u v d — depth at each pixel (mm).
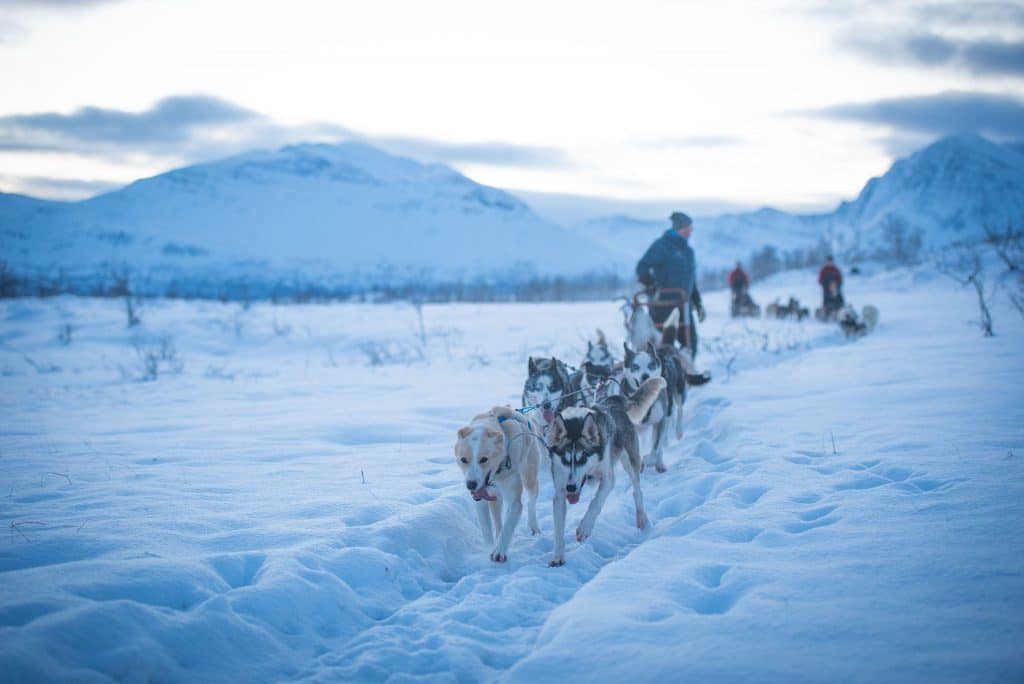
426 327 21922
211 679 3277
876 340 15398
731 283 26562
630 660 3105
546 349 17047
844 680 2777
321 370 15273
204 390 12477
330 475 6465
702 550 4305
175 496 5695
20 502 5512
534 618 4016
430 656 3549
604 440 5219
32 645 3041
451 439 8180
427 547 5027
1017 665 2750
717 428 8148
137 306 24891
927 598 3371
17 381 13922
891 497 4852
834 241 171875
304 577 4082
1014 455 5500
